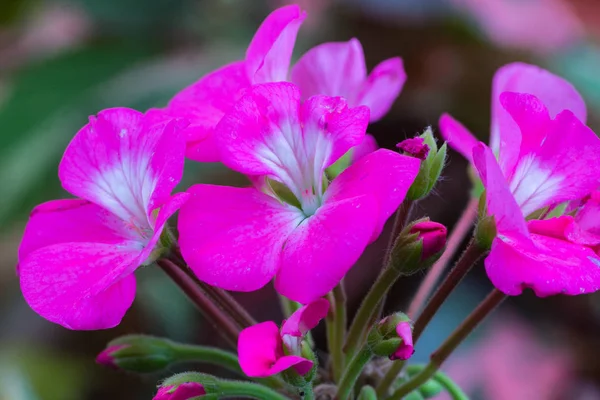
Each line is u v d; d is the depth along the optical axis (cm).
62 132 48
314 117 31
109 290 31
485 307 32
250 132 31
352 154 34
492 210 30
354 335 32
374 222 29
